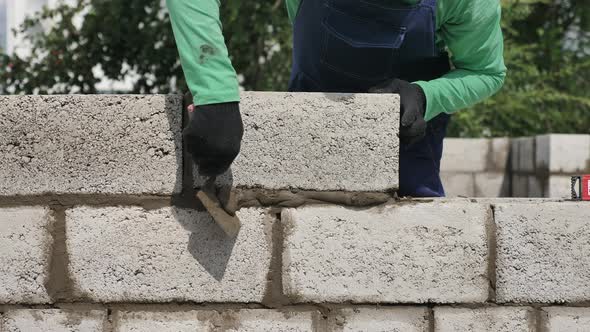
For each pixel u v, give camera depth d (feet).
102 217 7.26
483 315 7.48
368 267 7.34
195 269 7.29
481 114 25.32
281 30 22.09
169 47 22.75
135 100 7.24
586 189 7.72
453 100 8.10
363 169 7.31
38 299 7.27
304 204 7.32
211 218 7.31
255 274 7.31
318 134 7.27
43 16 23.31
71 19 23.32
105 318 7.30
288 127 7.25
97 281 7.27
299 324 7.34
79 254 7.26
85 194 7.26
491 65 8.29
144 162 7.25
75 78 22.81
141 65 23.11
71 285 7.27
